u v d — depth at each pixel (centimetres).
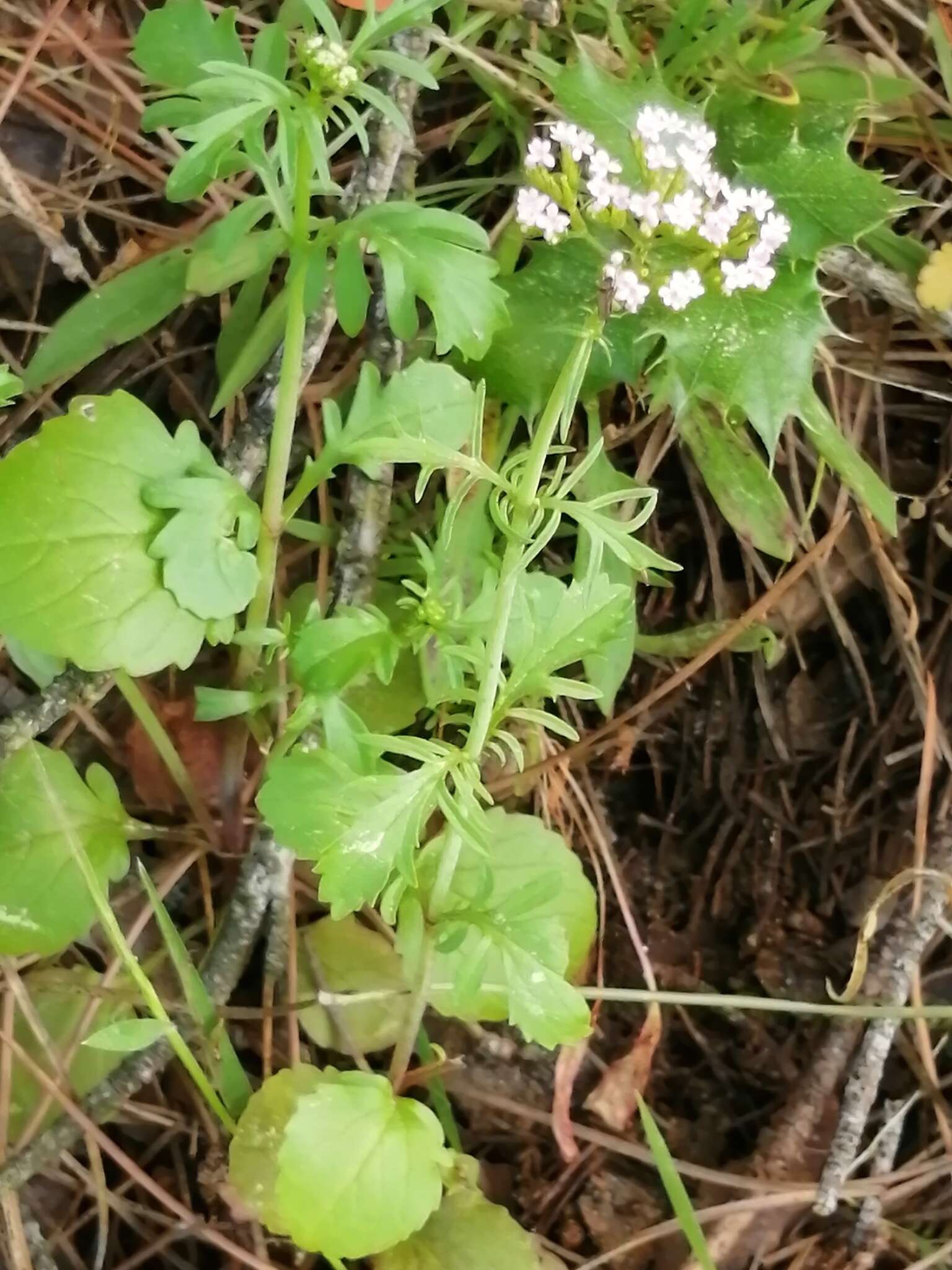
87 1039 15
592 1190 18
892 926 19
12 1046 17
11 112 18
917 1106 19
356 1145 15
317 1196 15
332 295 17
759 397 17
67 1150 17
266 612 17
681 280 14
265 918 18
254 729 17
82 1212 17
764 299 17
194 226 19
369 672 18
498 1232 17
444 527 15
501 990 17
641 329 17
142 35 15
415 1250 17
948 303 19
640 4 19
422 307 18
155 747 18
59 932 17
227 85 14
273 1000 18
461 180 19
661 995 18
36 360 18
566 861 18
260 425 18
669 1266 18
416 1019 17
